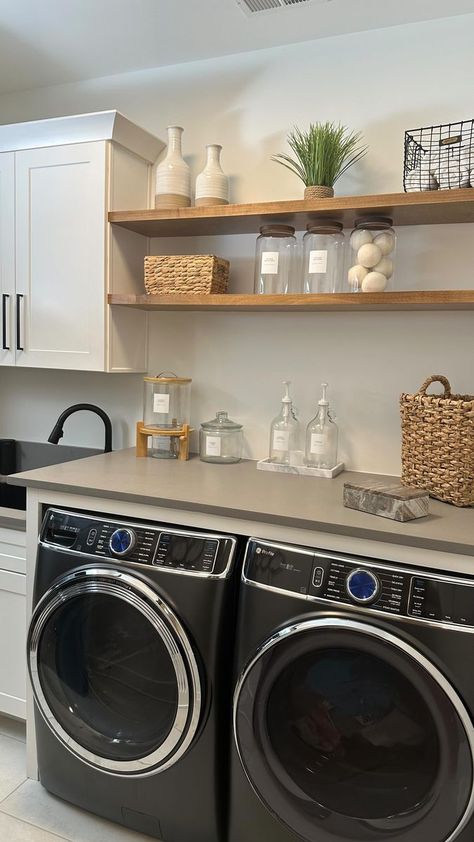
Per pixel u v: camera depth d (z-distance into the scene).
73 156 2.14
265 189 2.21
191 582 1.53
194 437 2.42
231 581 1.54
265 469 2.09
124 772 1.63
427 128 1.82
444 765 1.29
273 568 1.47
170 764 1.58
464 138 1.85
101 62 2.33
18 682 1.96
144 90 2.38
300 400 2.23
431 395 1.83
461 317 1.98
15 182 2.25
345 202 1.80
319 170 1.91
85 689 1.73
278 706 1.48
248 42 2.14
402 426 1.86
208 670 1.52
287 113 2.16
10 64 2.36
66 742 1.72
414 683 1.30
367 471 2.15
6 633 1.96
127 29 2.08
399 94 2.00
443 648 1.28
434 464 1.72
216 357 2.35
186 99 2.31
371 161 2.05
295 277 2.10
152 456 2.30
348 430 2.17
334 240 1.97
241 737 1.48
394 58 2.00
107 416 2.44
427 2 1.85
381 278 1.85
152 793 1.63
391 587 1.35
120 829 1.74
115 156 2.13
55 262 2.22
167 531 1.61
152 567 1.57
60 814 1.79
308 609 1.40
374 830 1.38
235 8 1.92
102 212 2.12
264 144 2.20
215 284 2.08
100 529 1.68
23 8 1.97
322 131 1.91
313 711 1.47
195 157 2.31
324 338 2.18
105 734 1.68
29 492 1.86
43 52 2.26
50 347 2.26
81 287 2.18
